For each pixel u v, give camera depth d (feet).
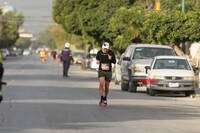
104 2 336.70
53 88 181.16
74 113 105.70
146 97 154.92
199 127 88.48
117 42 289.33
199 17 227.81
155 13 231.30
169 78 158.30
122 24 278.67
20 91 164.25
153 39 236.43
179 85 158.10
